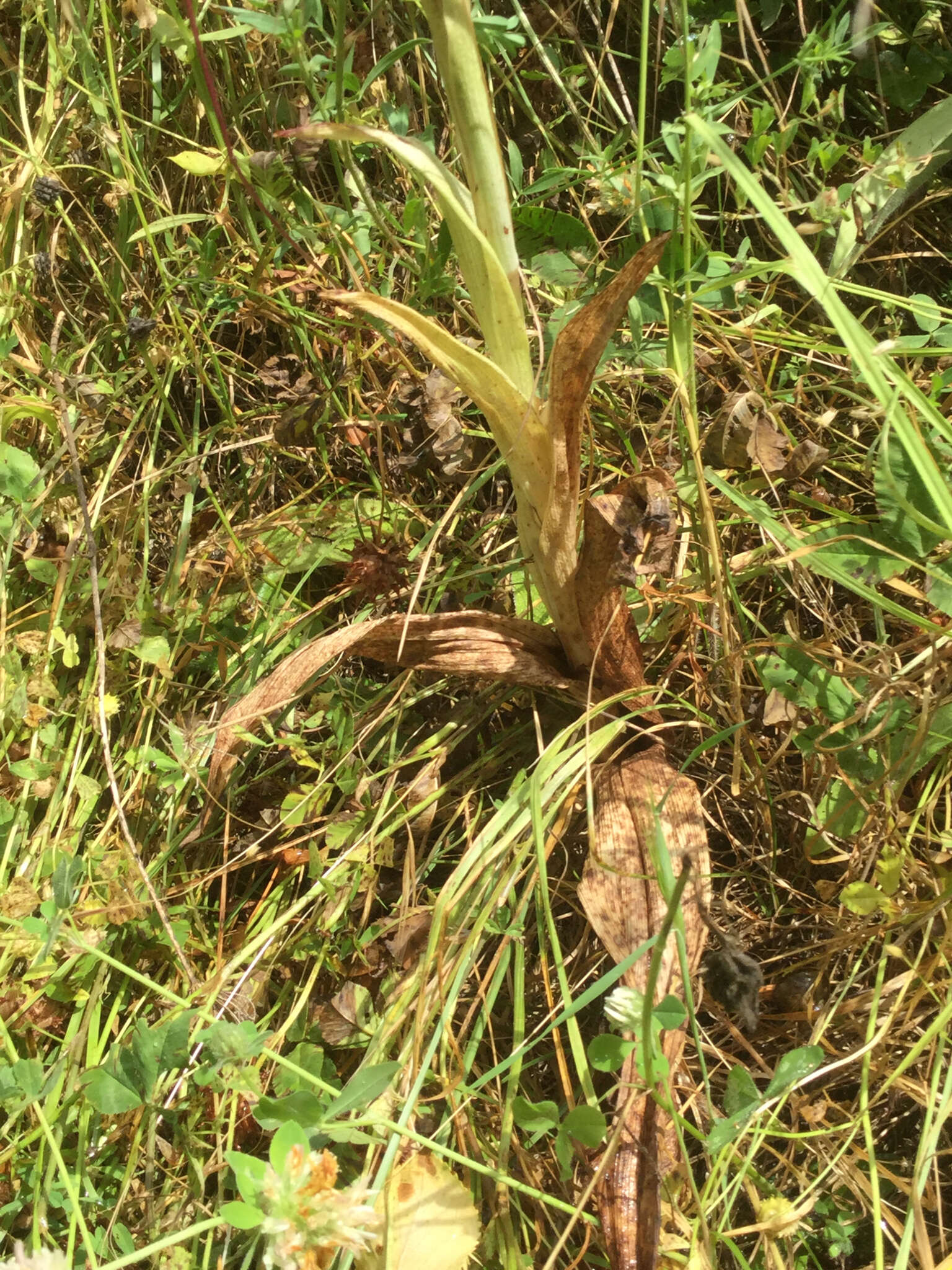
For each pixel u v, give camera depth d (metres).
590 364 0.27
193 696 0.38
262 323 0.42
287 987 0.32
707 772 0.36
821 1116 0.28
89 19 0.40
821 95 0.42
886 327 0.38
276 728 0.36
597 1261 0.27
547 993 0.30
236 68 0.43
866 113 0.41
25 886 0.32
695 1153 0.29
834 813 0.31
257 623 0.39
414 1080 0.28
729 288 0.37
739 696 0.32
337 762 0.35
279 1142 0.23
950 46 0.41
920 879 0.30
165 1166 0.30
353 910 0.33
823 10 0.42
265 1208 0.23
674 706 0.33
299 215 0.40
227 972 0.31
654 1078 0.23
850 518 0.33
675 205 0.33
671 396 0.39
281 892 0.34
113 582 0.37
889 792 0.30
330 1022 0.30
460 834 0.35
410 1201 0.26
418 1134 0.28
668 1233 0.26
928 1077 0.30
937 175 0.41
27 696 0.36
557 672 0.33
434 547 0.37
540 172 0.43
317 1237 0.22
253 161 0.36
